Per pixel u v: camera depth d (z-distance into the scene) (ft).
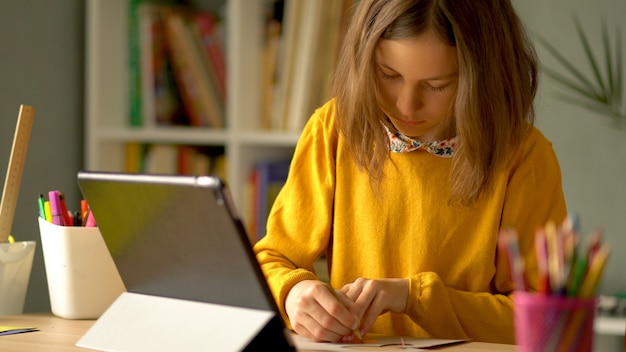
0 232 5.02
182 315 3.45
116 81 8.96
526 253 4.50
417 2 4.01
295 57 8.12
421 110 4.22
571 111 8.10
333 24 7.88
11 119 8.13
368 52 4.10
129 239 3.54
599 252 2.66
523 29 4.56
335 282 4.80
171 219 3.28
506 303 4.39
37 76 8.41
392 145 4.75
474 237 4.61
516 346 3.88
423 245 4.65
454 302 4.32
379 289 4.13
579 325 2.67
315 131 4.95
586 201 8.07
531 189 4.58
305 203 4.86
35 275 8.24
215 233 3.15
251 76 8.46
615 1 7.95
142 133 8.70
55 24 8.61
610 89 7.72
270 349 3.28
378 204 4.73
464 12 4.06
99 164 8.83
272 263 4.60
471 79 4.04
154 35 8.81
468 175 4.43
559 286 2.67
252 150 8.57
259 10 8.54
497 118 4.27
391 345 3.88
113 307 3.71
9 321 4.61
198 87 8.73
